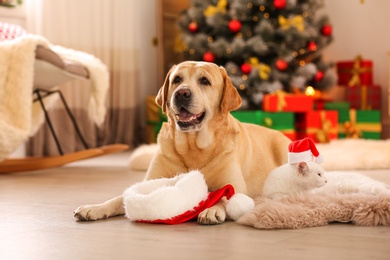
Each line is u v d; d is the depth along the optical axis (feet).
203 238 5.44
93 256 4.76
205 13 18.43
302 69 18.21
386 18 20.95
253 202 6.42
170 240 5.36
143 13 21.13
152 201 6.13
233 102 7.16
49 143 16.93
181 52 21.24
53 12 17.20
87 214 6.47
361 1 21.35
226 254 4.76
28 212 7.21
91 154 13.65
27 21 16.78
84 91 18.03
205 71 6.95
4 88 11.43
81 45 18.13
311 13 19.33
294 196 6.51
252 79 17.60
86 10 18.21
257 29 17.78
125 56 19.45
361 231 5.74
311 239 5.35
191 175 6.44
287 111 17.52
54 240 5.43
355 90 20.21
